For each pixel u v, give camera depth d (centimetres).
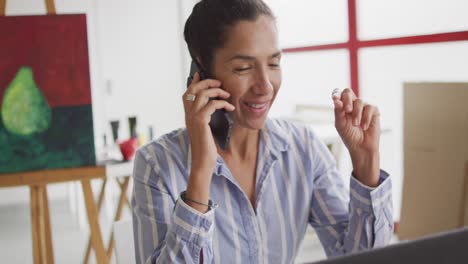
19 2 460
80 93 216
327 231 111
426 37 326
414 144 295
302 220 108
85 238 382
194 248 89
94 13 488
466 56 305
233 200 100
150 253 96
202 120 90
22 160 214
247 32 88
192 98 92
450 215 278
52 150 216
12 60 208
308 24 432
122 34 501
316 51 424
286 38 460
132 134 289
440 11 318
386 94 364
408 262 44
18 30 207
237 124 100
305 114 411
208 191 91
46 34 210
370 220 101
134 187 102
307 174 108
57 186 499
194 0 520
